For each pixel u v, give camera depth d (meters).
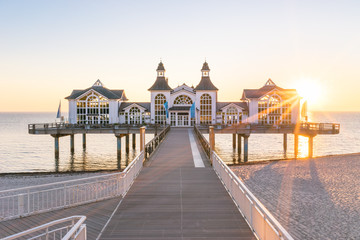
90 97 49.69
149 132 41.75
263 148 52.31
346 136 80.44
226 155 42.66
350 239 11.99
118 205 10.92
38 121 183.50
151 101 50.28
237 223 9.19
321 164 28.80
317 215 14.73
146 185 13.61
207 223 9.20
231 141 67.44
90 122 49.81
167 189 12.95
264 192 19.14
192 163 18.67
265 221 7.22
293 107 48.75
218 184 13.75
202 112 50.03
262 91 51.25
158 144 26.17
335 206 16.17
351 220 14.07
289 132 40.03
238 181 10.05
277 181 22.12
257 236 8.06
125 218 9.63
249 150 48.88
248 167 27.86
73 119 49.66
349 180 22.12
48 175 25.56
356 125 135.62
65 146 57.00
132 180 14.12
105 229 8.80
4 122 168.25
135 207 10.67
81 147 55.69
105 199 11.72
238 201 10.48
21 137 78.31
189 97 50.28
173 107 50.03
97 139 77.81
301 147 55.59
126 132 40.38
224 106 49.84
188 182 14.12
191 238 8.18
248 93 51.22
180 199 11.55
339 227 13.20
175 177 15.11
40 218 10.46
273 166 28.20
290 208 15.84
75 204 11.34
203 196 11.92
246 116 49.81
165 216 9.78
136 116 50.69
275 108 48.81
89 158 40.75
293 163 29.72
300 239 11.93
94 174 25.83
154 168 17.25
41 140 70.12
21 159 40.59
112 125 44.75
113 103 49.84
